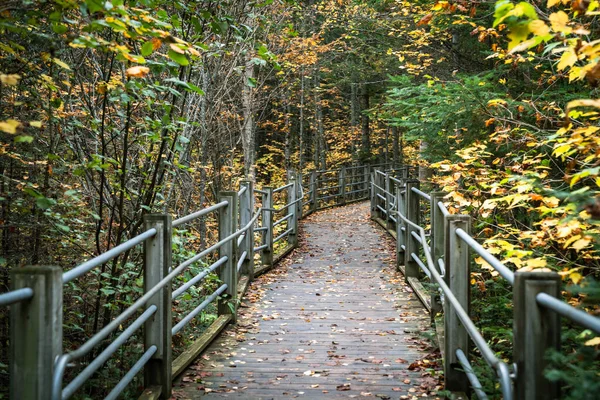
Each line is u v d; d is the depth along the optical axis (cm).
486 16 814
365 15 1258
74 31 393
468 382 410
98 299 551
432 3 910
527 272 244
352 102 2755
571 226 348
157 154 646
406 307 714
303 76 2039
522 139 524
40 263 581
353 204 2078
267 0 632
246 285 795
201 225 1031
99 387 536
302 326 633
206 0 588
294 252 1162
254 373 480
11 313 245
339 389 441
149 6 436
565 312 205
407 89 890
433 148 895
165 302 420
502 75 829
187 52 387
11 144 498
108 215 679
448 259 410
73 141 595
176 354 603
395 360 512
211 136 1127
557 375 200
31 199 505
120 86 541
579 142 344
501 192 475
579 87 697
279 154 2767
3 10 362
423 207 1116
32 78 477
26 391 243
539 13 402
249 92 1329
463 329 407
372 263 1038
